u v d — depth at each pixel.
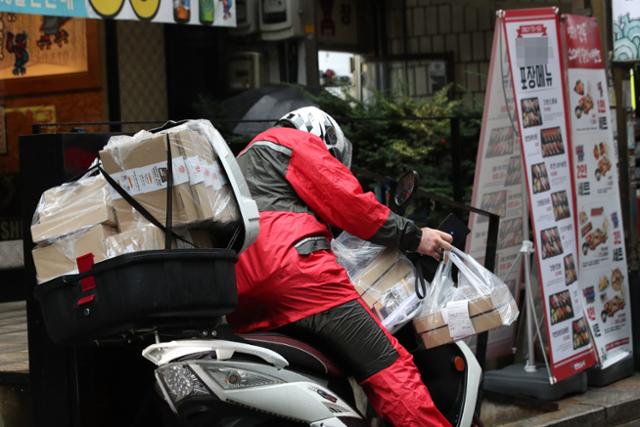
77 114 11.48
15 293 10.50
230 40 13.86
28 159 5.69
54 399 5.75
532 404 7.88
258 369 4.79
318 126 5.54
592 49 8.72
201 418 4.81
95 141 5.78
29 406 6.17
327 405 4.91
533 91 7.85
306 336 5.19
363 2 15.07
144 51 12.27
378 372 5.13
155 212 4.65
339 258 5.69
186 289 4.51
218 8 9.61
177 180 4.63
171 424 4.96
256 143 5.36
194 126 4.78
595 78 8.73
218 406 4.76
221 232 4.88
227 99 12.31
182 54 12.87
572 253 8.18
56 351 5.73
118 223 4.69
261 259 5.04
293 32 13.49
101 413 5.80
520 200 8.39
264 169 5.29
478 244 8.03
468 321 5.62
